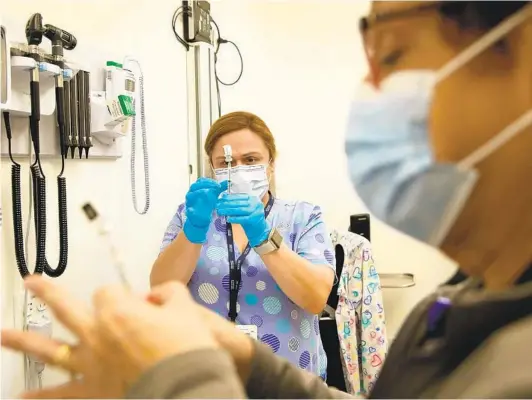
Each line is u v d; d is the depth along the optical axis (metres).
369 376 0.66
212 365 0.34
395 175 0.52
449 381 0.45
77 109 0.94
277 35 0.89
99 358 0.35
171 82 1.29
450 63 0.48
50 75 0.88
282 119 0.88
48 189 0.93
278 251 0.89
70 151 0.96
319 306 0.90
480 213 0.48
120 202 1.08
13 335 0.39
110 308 0.36
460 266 0.49
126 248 1.06
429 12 0.49
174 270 0.93
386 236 0.55
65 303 0.37
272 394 0.49
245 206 0.88
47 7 0.92
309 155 0.83
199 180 0.95
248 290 0.97
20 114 0.88
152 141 1.21
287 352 0.94
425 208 0.51
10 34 0.82
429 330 0.48
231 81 1.17
